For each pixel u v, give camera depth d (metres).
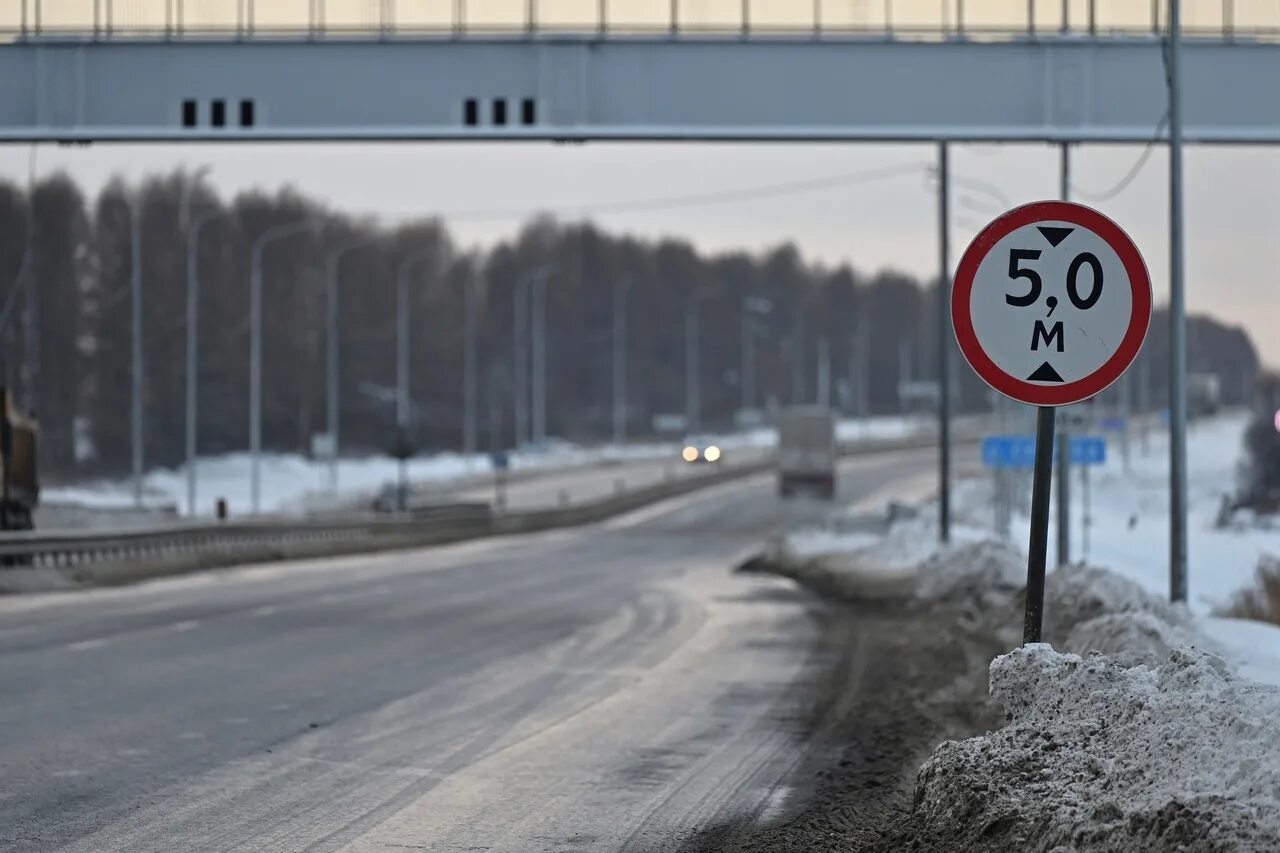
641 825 22.98
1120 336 18.88
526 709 34.91
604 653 47.00
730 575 90.81
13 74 60.66
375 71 59.88
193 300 128.25
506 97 59.69
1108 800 16.78
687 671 42.56
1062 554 69.88
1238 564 91.75
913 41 59.50
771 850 21.22
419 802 24.45
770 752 29.53
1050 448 19.59
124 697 35.38
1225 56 59.72
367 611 61.34
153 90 60.25
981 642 46.47
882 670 42.78
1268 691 17.84
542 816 23.58
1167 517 153.50
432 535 129.25
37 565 72.75
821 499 178.75
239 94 60.09
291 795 24.80
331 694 36.69
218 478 197.50
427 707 34.88
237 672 40.41
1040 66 59.72
